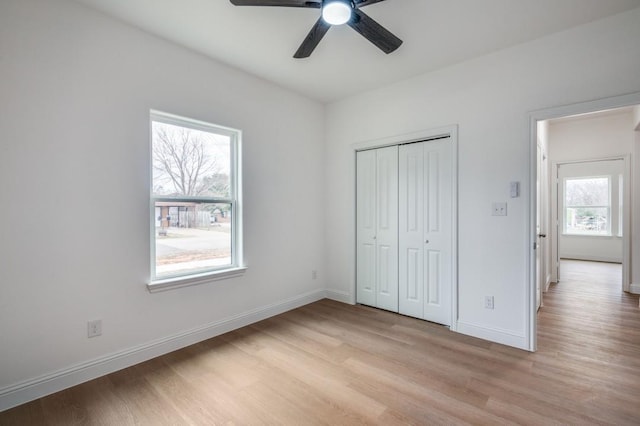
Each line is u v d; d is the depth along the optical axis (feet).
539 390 6.55
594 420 5.61
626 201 14.33
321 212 13.58
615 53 7.30
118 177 7.52
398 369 7.49
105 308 7.34
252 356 8.20
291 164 12.13
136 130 7.82
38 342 6.43
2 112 6.00
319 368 7.57
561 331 9.68
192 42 8.50
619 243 22.16
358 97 12.40
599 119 17.13
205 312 9.32
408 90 10.89
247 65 9.87
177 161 8.91
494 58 9.00
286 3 5.63
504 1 6.75
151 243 8.30
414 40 8.35
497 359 7.94
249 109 10.51
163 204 8.58
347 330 9.97
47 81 6.50
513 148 8.71
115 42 7.43
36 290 6.41
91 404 6.20
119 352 7.54
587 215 23.80
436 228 10.51
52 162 6.58
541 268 12.40
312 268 13.16
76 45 6.86
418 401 6.23
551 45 8.10
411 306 11.22
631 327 9.96
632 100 7.13
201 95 9.15
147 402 6.26
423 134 10.50
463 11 7.11
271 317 11.23
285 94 11.82
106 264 7.35
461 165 9.67
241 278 10.34
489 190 9.14
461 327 9.71
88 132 7.05
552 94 8.12
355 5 5.75
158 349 8.23
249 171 10.57
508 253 8.83
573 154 17.78
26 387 6.27
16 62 6.14
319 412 5.92
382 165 11.93
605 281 16.22
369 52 9.00
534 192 8.42
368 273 12.49
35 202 6.38
